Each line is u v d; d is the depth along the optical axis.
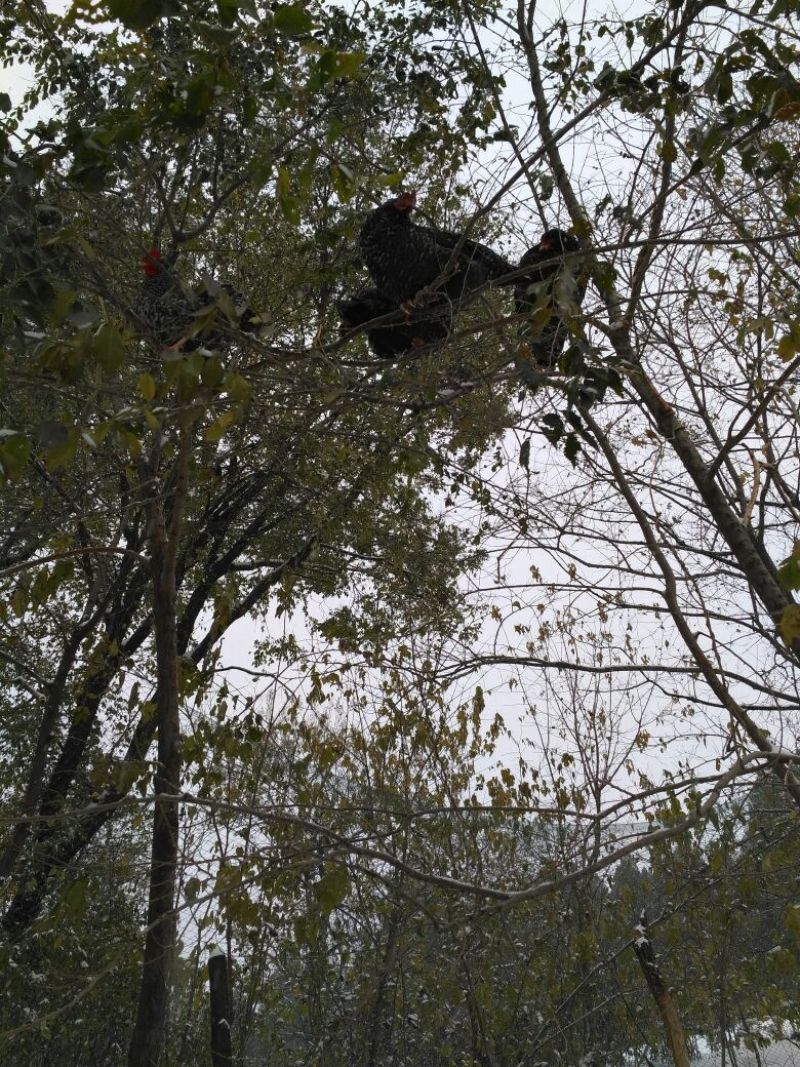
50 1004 8.79
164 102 4.03
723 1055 7.64
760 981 8.40
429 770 8.18
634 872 8.30
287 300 8.74
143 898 8.43
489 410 5.18
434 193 6.88
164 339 4.54
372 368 5.18
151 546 5.95
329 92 4.96
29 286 3.56
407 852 7.59
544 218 5.47
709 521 6.50
